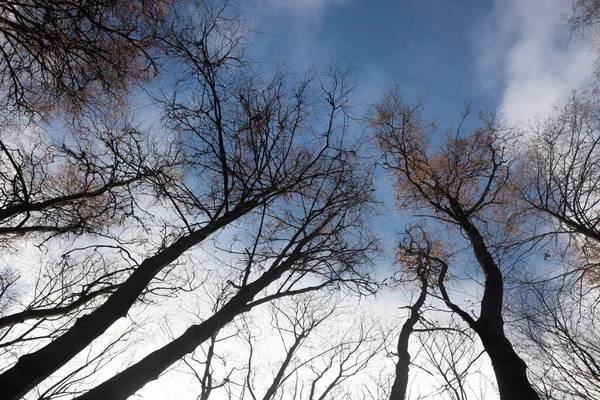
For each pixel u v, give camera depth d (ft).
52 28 29.19
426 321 34.53
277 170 28.96
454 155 43.37
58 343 15.57
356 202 31.17
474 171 42.60
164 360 17.37
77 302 24.27
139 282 19.58
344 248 29.99
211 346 33.14
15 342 24.41
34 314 23.02
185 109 28.48
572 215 27.63
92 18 27.86
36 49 29.17
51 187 31.24
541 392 24.76
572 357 25.52
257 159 28.68
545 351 26.20
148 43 29.48
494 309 25.02
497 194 38.96
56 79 30.73
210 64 28.12
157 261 21.06
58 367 15.08
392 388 29.53
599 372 24.32
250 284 23.59
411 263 41.39
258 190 27.84
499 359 20.84
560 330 26.30
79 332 16.29
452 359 31.71
